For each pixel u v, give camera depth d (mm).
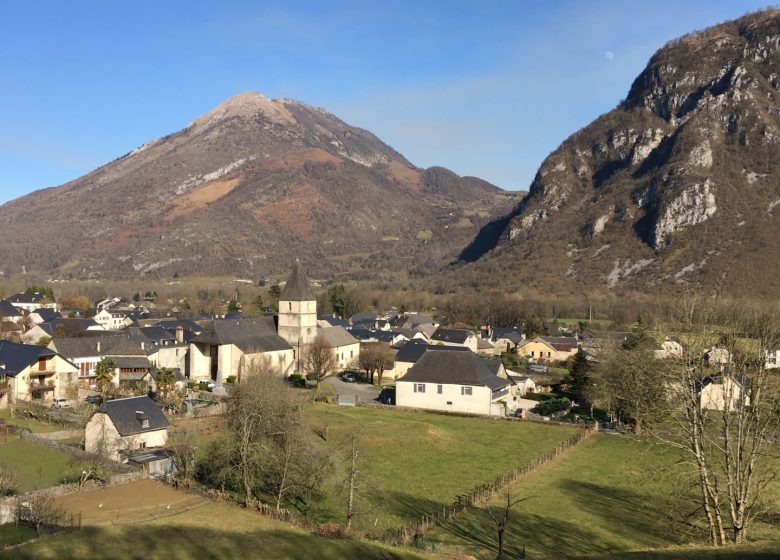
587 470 59188
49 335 112312
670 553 33500
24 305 189375
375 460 60406
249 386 58781
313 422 70438
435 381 86500
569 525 45312
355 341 126750
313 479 47312
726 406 40469
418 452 63719
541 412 86625
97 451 53656
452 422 79500
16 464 53875
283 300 113812
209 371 101375
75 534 36312
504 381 92312
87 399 79812
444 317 186875
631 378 69812
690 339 43719
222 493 46250
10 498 41625
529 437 72438
